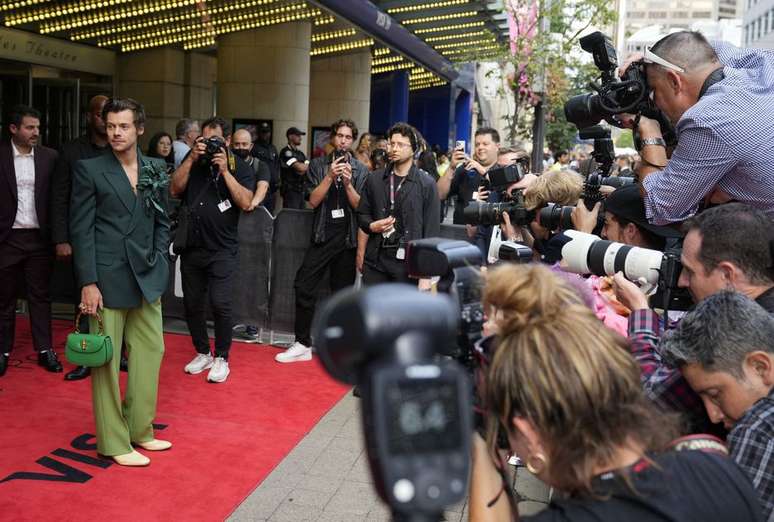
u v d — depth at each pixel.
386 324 1.01
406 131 5.74
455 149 6.70
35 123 5.94
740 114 2.66
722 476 1.52
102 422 4.46
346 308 1.05
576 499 1.51
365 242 6.32
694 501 1.47
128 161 4.42
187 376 6.12
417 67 22.73
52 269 6.15
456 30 17.23
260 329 7.22
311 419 5.34
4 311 5.98
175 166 9.12
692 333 2.09
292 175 11.71
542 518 1.49
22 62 13.48
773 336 2.01
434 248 1.68
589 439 1.46
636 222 3.20
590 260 2.80
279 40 14.54
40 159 5.97
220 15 14.09
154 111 15.85
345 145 6.57
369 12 13.77
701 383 2.09
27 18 12.77
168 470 4.45
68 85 14.45
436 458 1.02
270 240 7.15
